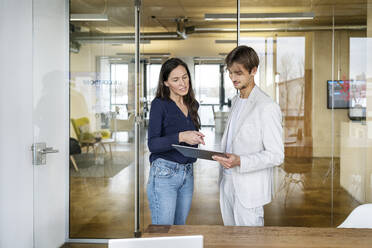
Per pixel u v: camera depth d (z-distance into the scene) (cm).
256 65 217
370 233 154
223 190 242
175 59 227
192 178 244
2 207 270
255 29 390
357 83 387
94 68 382
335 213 394
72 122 381
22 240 296
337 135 391
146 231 159
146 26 771
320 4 385
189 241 115
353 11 384
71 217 384
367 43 384
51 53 345
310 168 396
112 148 382
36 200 317
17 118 286
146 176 550
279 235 152
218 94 616
